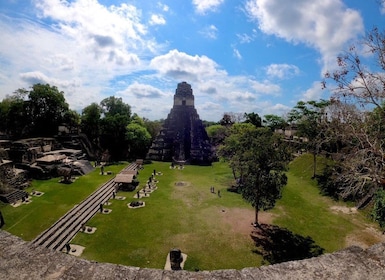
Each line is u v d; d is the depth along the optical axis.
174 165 55.53
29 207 27.62
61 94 59.31
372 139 16.12
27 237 21.31
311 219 26.95
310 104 46.97
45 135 58.59
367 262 4.55
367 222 26.09
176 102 65.75
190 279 4.20
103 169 48.03
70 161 45.03
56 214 25.94
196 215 27.48
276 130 68.31
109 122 62.19
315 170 40.38
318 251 20.78
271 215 27.86
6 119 56.84
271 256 19.92
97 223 24.98
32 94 55.81
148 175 45.56
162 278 4.22
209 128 74.38
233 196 34.03
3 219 23.88
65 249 20.20
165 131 63.75
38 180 38.12
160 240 21.88
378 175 15.54
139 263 18.53
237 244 21.62
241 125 51.31
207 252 20.25
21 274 4.15
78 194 32.56
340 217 27.42
